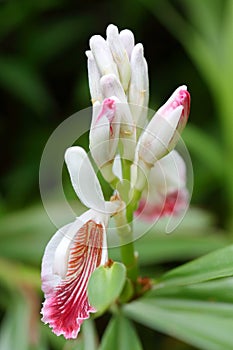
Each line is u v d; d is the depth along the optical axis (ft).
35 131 1.50
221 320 0.94
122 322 0.93
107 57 0.85
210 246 1.11
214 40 1.29
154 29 1.55
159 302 0.94
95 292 0.82
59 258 0.83
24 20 1.52
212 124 1.45
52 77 1.59
